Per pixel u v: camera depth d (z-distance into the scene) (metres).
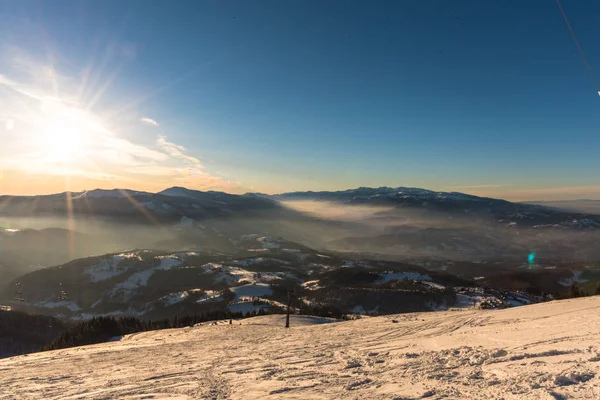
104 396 9.39
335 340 20.00
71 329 79.88
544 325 14.39
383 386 7.73
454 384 7.07
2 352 115.31
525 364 7.93
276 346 19.55
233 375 11.48
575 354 8.11
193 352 20.03
